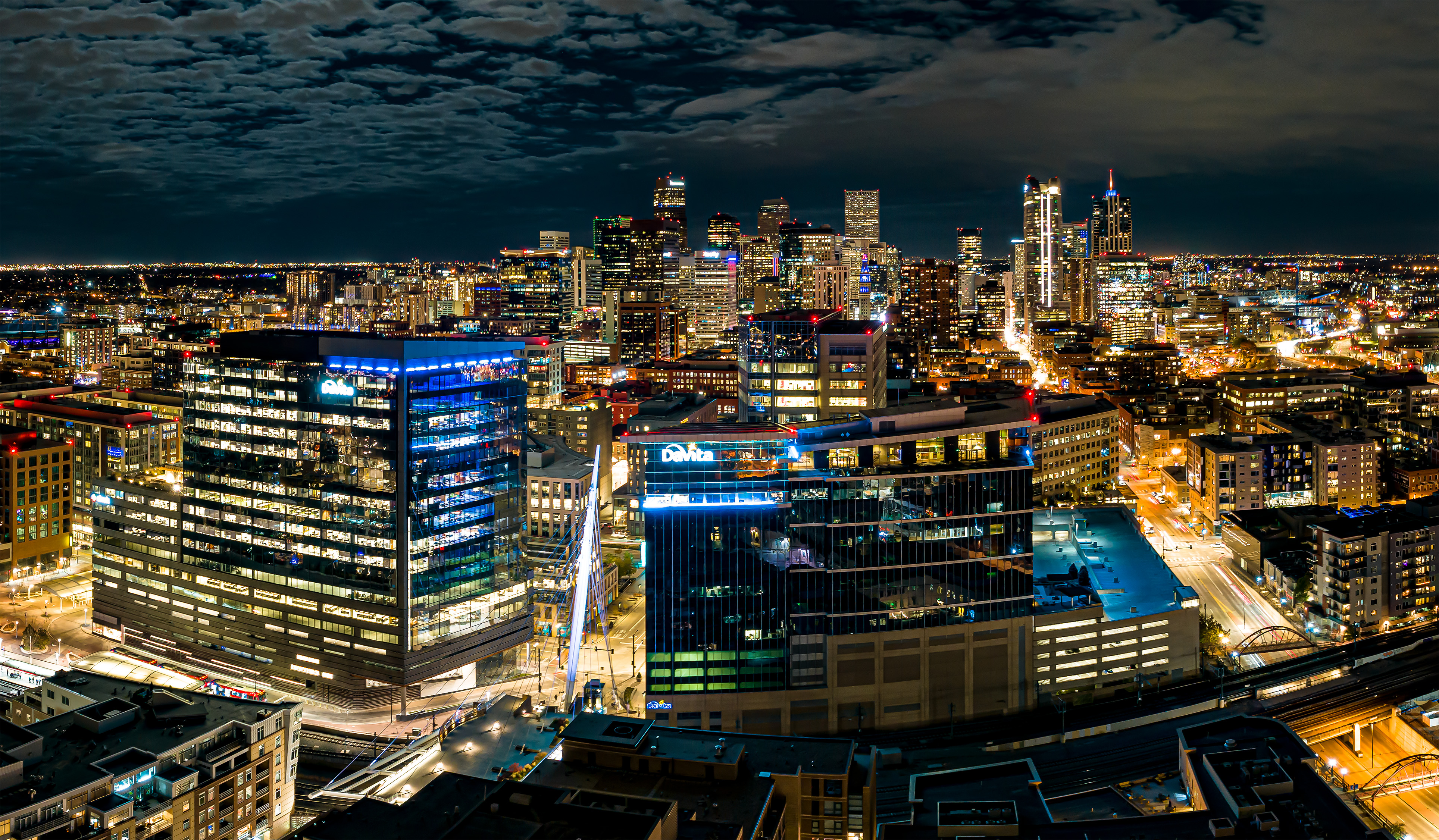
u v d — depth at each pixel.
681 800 144.75
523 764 196.62
